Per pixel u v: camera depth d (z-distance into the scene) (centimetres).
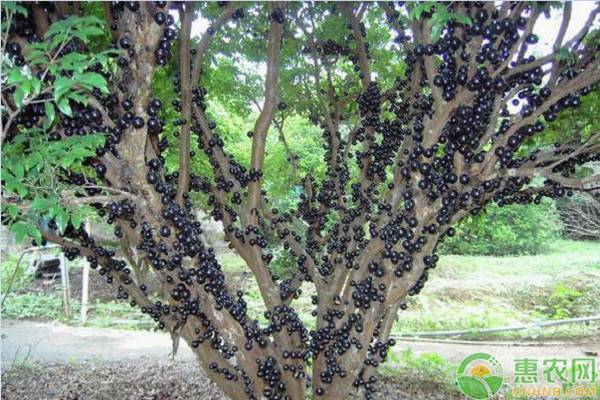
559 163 408
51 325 1120
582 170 538
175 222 402
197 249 417
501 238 1823
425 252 430
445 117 403
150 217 400
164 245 405
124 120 376
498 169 409
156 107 388
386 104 669
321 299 525
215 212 515
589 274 1402
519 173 403
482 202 451
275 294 512
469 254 1878
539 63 379
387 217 481
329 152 609
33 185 295
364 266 482
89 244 443
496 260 1712
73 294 1354
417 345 970
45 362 851
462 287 1360
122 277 455
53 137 347
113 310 1226
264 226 661
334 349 489
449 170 420
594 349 959
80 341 1000
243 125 1278
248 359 462
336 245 553
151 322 1136
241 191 517
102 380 759
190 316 442
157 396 689
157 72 562
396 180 488
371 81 574
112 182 389
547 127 507
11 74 239
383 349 493
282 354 492
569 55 378
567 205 1673
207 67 654
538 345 983
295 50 636
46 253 1423
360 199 550
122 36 374
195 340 446
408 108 536
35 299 1272
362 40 582
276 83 506
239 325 456
